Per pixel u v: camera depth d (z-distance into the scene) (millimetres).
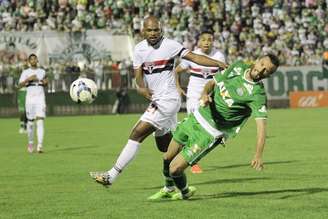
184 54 25688
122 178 31344
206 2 109812
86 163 38562
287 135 54969
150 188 28219
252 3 110812
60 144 51781
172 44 25719
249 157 40000
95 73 93750
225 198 25234
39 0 105250
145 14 106938
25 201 25281
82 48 98562
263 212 22297
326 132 57188
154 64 25797
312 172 32562
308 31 108938
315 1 111500
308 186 27984
